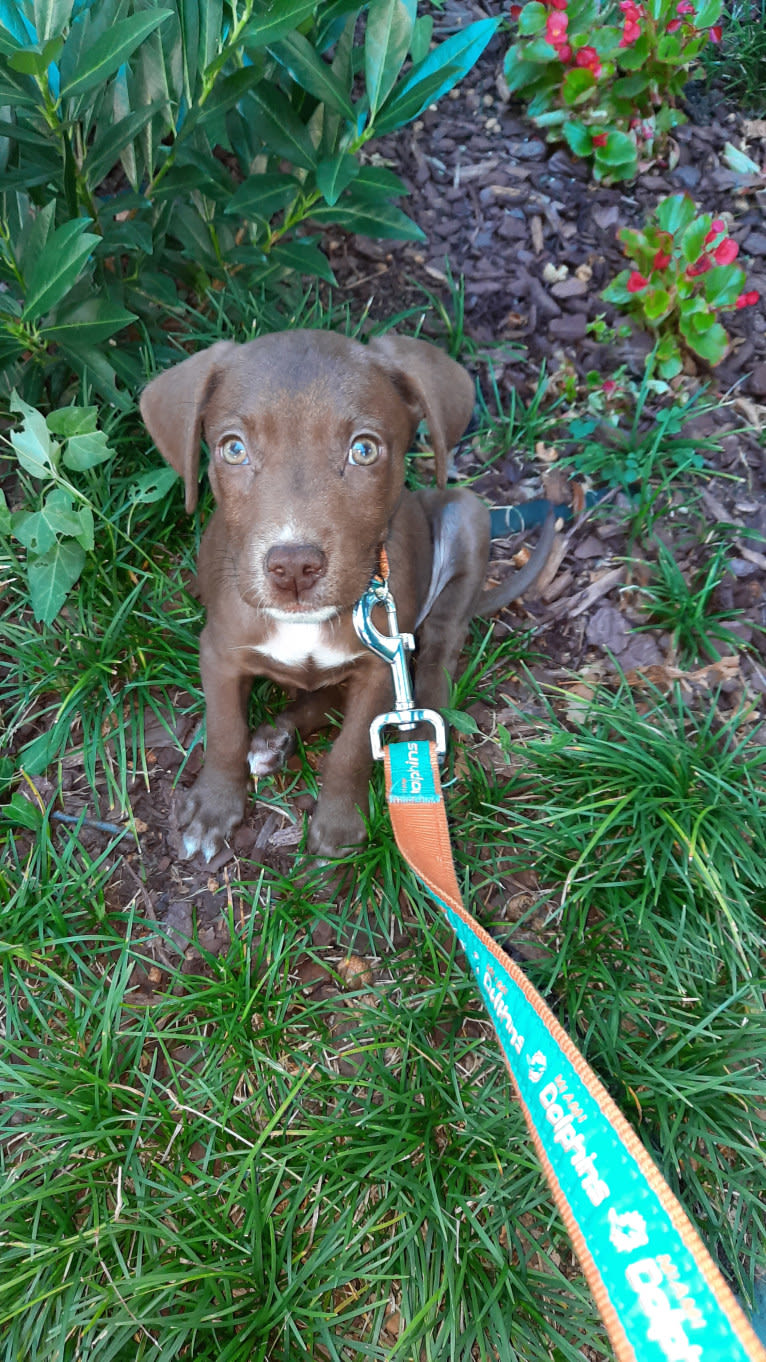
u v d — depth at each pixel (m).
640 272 0.64
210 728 0.45
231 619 0.41
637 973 0.43
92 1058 0.39
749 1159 0.40
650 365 0.63
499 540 0.60
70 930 0.43
